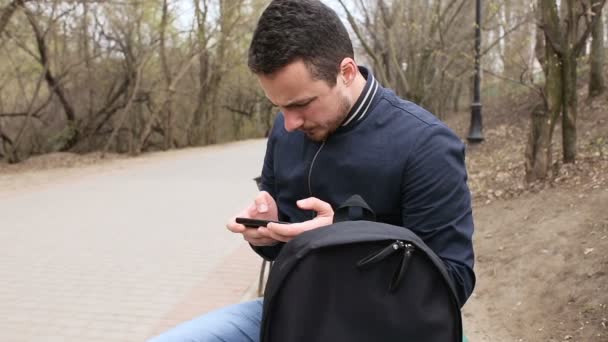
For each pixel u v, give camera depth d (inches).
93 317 180.2
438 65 753.0
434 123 66.4
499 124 649.0
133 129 957.8
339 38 62.3
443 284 57.6
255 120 1625.2
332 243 55.3
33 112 824.3
